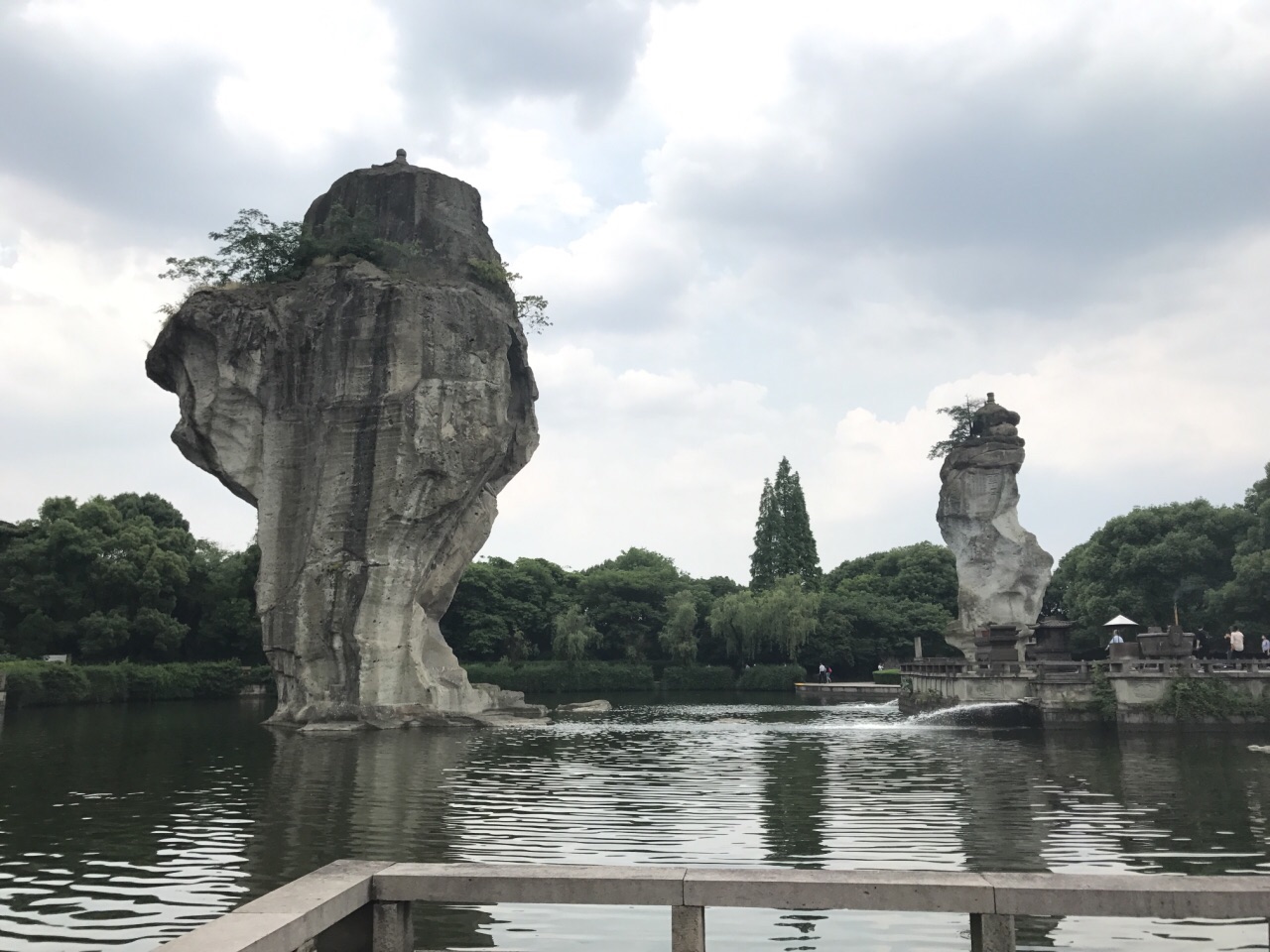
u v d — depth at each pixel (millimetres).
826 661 99938
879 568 122375
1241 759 30859
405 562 46844
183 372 49906
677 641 96938
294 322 48781
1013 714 44031
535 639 100750
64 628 70375
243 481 49188
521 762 31500
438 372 47469
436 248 54125
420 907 13703
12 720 49281
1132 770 28188
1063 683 43812
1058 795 23219
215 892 14391
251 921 7867
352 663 46000
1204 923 12695
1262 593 63531
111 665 66875
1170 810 20953
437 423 46312
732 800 22875
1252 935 12164
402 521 46156
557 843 17750
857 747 36281
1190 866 15625
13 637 70250
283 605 46938
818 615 99812
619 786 25375
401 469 45938
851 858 16359
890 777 26875
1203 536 73625
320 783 26047
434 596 54781
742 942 12219
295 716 45625
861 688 85438
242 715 53750
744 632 95438
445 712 46812
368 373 47219
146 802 22750
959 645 71562
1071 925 12641
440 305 48031
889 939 12312
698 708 66062
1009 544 71812
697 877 9156
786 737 40875
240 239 51656
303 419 48312
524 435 56781
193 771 28875
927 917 13344
